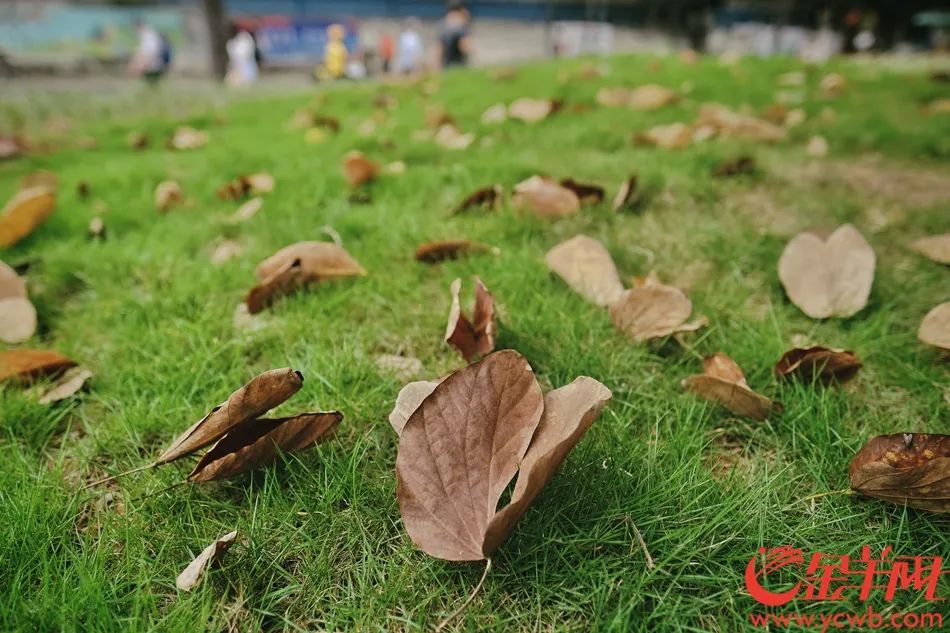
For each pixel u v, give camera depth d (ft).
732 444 1.46
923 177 3.09
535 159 3.42
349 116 5.94
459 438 1.09
